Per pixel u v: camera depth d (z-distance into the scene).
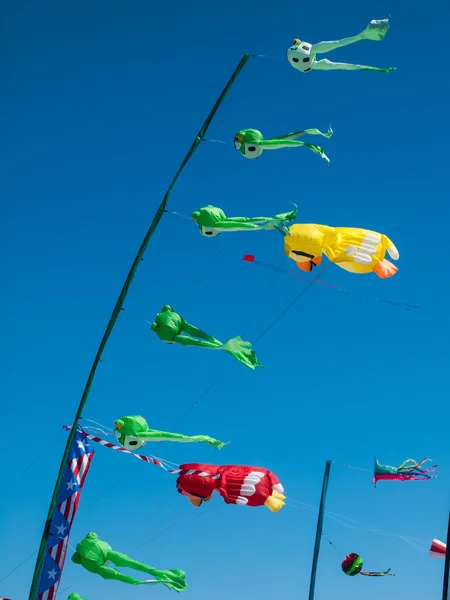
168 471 23.03
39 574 20.91
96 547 22.14
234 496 23.08
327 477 30.41
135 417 22.20
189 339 22.22
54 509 21.34
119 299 21.17
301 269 22.77
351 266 22.78
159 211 21.09
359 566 29.64
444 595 23.64
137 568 22.20
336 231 22.56
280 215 21.83
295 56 20.44
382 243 23.00
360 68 20.64
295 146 21.44
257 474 23.27
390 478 29.56
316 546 30.00
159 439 22.17
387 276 22.94
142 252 21.17
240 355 21.92
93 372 21.39
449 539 23.91
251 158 21.62
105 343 21.30
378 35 20.08
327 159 21.56
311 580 29.67
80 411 21.44
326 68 20.64
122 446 22.23
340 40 20.36
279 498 23.36
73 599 23.34
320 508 30.09
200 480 23.11
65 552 21.62
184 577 22.38
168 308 22.52
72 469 21.89
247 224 22.08
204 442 22.33
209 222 22.00
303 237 22.22
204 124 20.83
